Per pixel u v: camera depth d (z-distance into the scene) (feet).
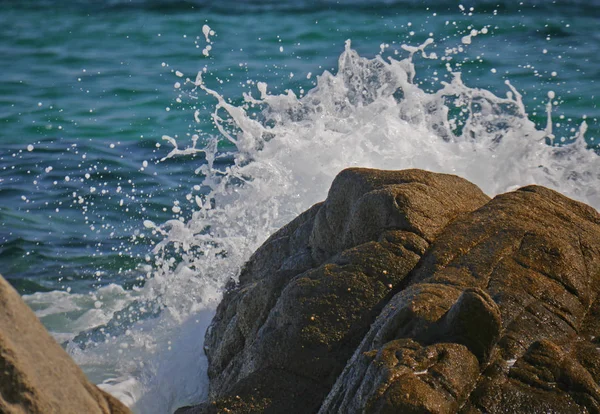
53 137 153.58
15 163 139.03
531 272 63.10
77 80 191.83
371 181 73.82
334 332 63.36
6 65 204.64
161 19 244.22
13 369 29.30
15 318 30.09
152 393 82.69
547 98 168.55
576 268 64.34
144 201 124.16
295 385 62.85
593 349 58.23
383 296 64.13
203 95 178.19
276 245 84.48
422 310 56.90
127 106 172.86
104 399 32.58
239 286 86.84
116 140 151.94
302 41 219.20
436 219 68.64
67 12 252.01
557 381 54.80
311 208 84.94
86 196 125.49
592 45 207.92
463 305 54.49
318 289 65.26
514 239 65.72
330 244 75.61
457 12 241.35
